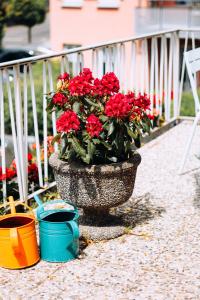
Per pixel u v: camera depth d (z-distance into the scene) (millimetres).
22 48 40875
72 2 27312
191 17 24688
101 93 3957
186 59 5312
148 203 4824
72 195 3947
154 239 4141
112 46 5766
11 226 3852
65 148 3910
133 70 6234
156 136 6824
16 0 41562
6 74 4258
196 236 4191
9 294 3443
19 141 4410
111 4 26500
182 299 3379
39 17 43500
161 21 25172
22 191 4512
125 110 3744
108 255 3902
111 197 3922
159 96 6887
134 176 4016
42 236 3805
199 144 6531
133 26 26203
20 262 3699
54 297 3410
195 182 5324
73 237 3736
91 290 3482
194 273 3672
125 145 3916
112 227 4172
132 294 3436
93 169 3818
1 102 4223
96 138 3834
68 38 27828
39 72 18812
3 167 4352
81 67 5191
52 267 3750
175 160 5957
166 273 3674
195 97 5406
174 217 4531
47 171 4871
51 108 4008
